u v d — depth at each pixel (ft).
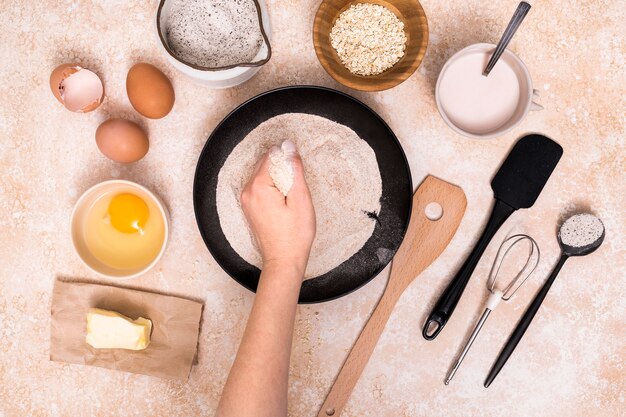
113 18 2.57
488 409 2.60
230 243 2.54
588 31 2.56
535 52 2.57
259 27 2.43
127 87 2.42
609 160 2.58
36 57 2.58
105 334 2.48
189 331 2.58
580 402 2.59
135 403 2.63
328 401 2.59
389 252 2.51
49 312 2.61
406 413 2.61
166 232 2.46
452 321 2.60
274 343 2.19
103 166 2.59
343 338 2.60
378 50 2.47
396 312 2.60
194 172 2.58
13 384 2.63
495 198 2.54
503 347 2.59
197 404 2.61
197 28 2.46
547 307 2.60
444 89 2.48
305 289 2.56
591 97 2.57
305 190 2.32
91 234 2.54
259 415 2.11
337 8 2.45
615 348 2.59
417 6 2.37
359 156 2.50
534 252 2.58
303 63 2.58
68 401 2.63
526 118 2.57
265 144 2.52
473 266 2.52
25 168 2.60
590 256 2.58
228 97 2.58
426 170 2.59
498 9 2.56
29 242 2.60
